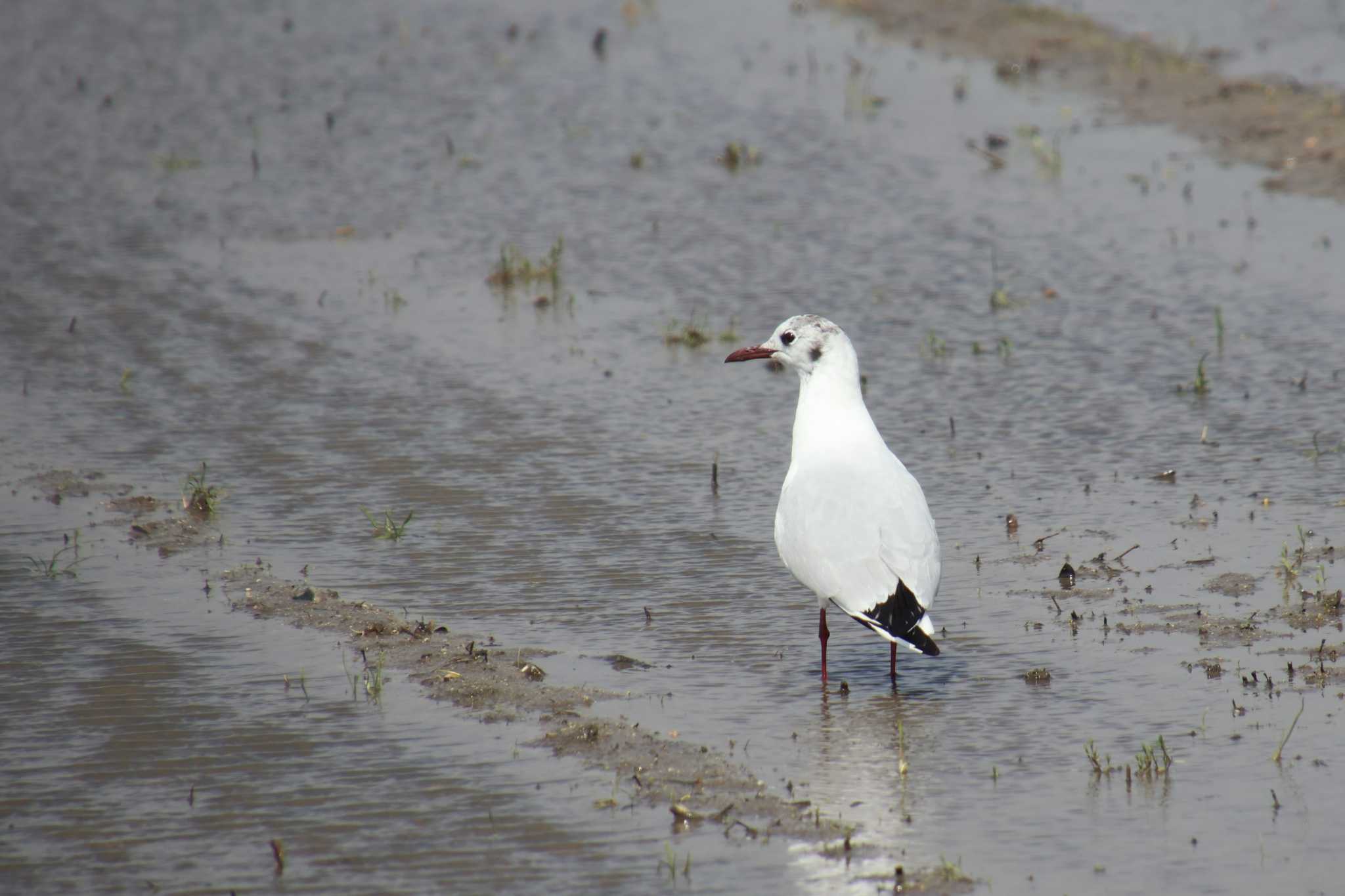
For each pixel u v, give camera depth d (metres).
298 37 38.00
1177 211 23.03
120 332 20.02
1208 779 9.84
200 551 14.00
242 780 10.20
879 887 8.84
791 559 11.52
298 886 9.00
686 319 20.09
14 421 17.22
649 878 9.00
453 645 12.07
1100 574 13.03
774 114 29.22
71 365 18.91
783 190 25.17
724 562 13.61
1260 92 27.77
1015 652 11.78
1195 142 26.03
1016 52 31.86
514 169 27.16
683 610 12.73
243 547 14.07
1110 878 8.83
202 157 28.75
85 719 11.05
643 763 10.27
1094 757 10.00
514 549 13.93
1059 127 27.39
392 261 22.80
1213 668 11.30
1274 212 22.66
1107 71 30.06
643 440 16.45
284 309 20.83
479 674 11.55
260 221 24.86
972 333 19.17
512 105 31.12
